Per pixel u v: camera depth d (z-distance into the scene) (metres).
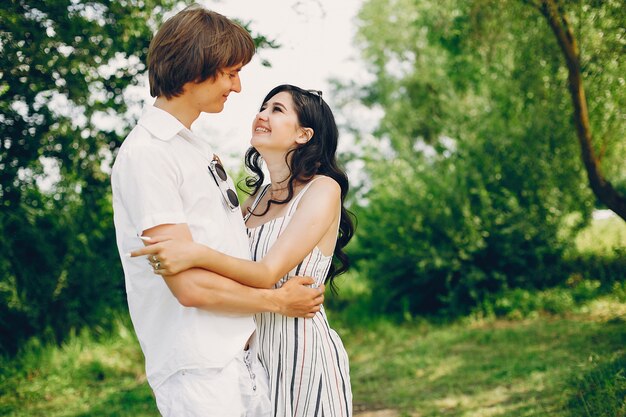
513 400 5.02
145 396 6.06
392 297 9.80
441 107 12.83
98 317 7.97
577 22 5.25
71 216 7.74
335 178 2.56
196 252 1.93
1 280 7.02
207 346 1.98
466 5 6.71
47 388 6.39
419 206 9.56
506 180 9.56
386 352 7.70
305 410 2.27
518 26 6.11
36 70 3.89
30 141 4.30
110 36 3.95
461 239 9.29
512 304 8.85
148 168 1.96
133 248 2.06
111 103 4.46
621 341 6.32
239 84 2.20
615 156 7.78
